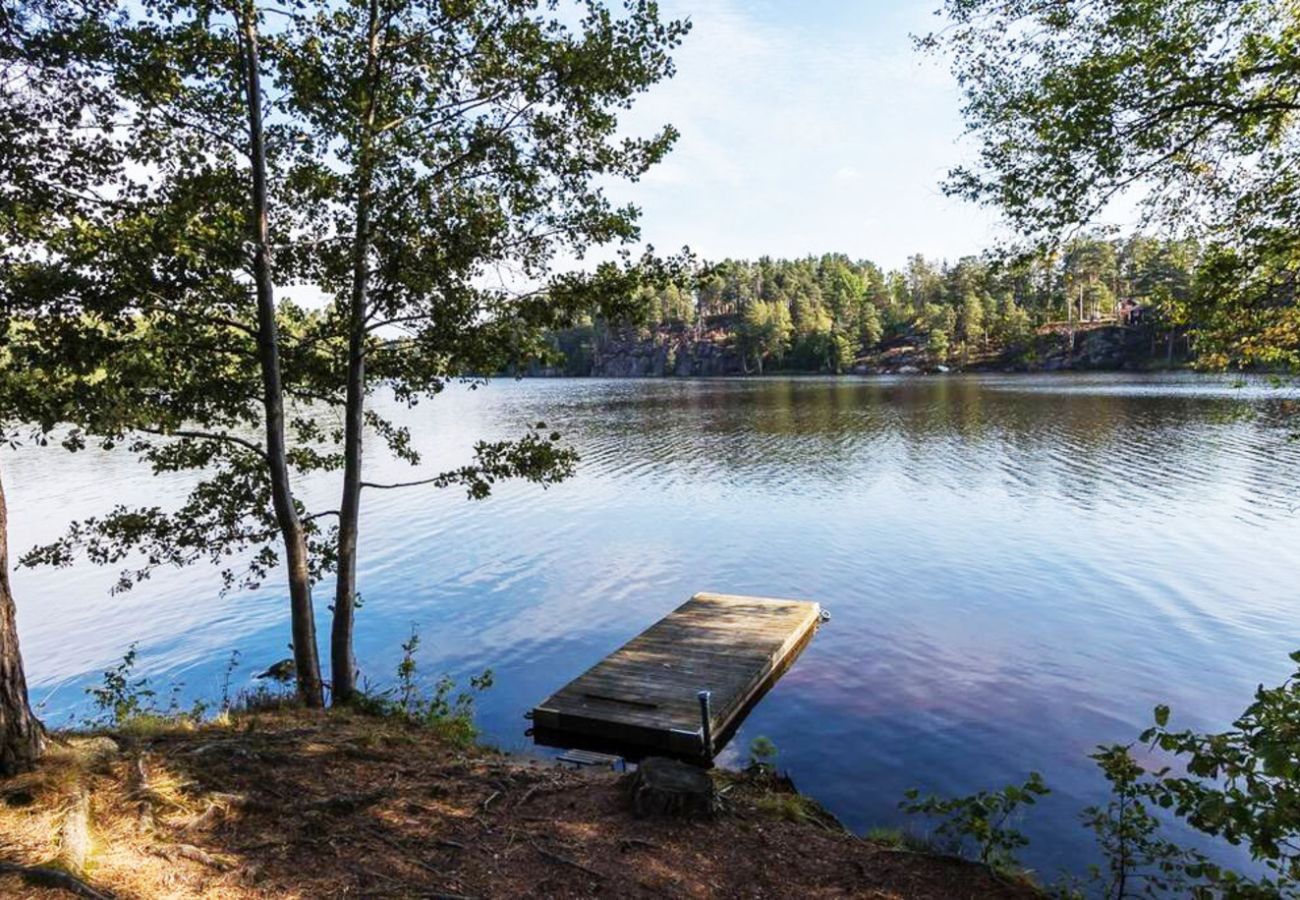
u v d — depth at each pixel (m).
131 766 4.77
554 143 9.16
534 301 9.32
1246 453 31.72
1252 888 4.15
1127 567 18.28
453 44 8.82
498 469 9.83
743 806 6.36
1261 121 6.11
